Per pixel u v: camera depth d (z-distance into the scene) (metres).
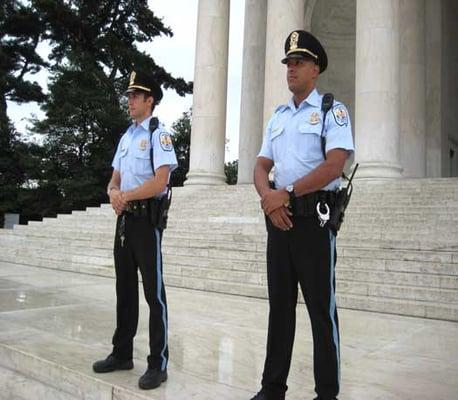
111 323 7.20
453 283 8.69
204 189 20.00
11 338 6.10
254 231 13.30
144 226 4.65
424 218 12.31
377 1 17.19
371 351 6.01
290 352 3.94
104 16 49.19
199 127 22.05
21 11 46.12
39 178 41.09
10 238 18.12
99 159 40.97
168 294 10.32
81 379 4.71
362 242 10.78
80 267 14.08
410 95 21.66
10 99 46.72
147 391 4.32
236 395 4.32
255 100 26.75
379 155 16.64
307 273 3.72
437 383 4.82
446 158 24.38
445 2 25.25
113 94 43.28
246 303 9.34
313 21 29.59
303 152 3.79
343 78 29.98
